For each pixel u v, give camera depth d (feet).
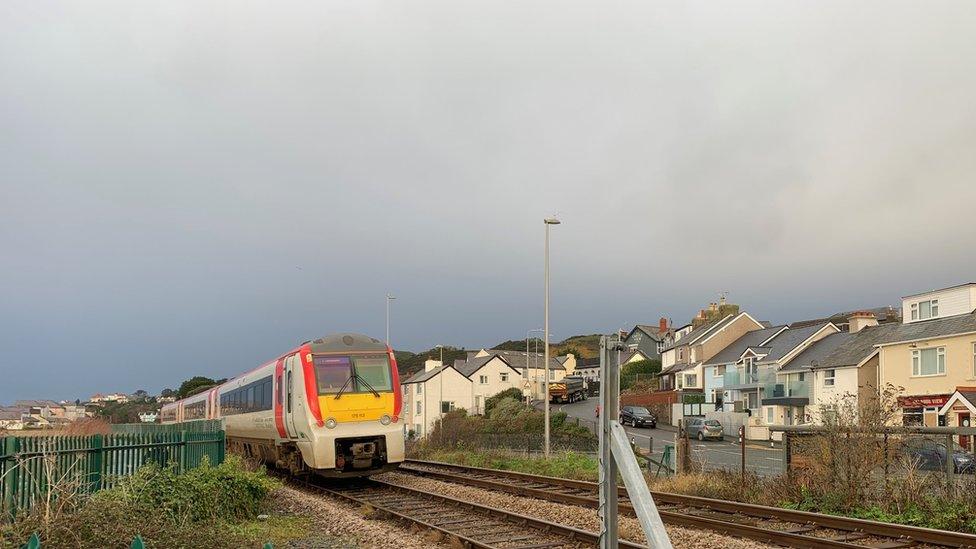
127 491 34.01
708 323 244.22
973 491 36.40
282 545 34.68
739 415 162.61
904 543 32.22
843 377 146.92
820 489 41.91
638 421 178.60
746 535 34.94
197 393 121.19
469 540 33.78
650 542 10.55
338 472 56.85
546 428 88.48
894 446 40.14
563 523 40.60
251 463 61.77
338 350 58.54
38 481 32.60
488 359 265.75
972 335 122.01
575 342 449.48
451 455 97.35
